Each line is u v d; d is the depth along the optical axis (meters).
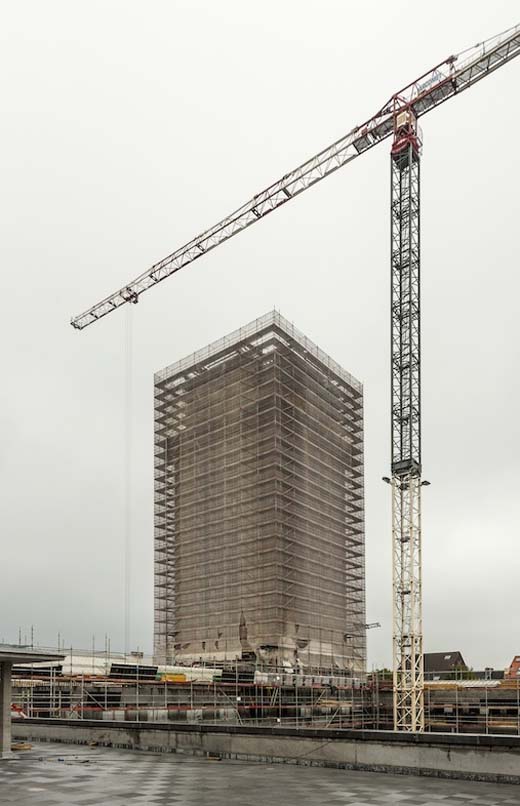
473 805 17.38
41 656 29.56
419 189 100.19
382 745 23.33
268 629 96.12
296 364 111.88
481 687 95.19
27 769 24.86
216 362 116.06
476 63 94.94
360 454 125.06
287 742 25.91
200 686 78.25
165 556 112.38
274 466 101.88
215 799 18.55
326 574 109.44
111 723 32.78
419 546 90.06
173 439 117.25
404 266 97.75
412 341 95.19
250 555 101.38
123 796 19.14
